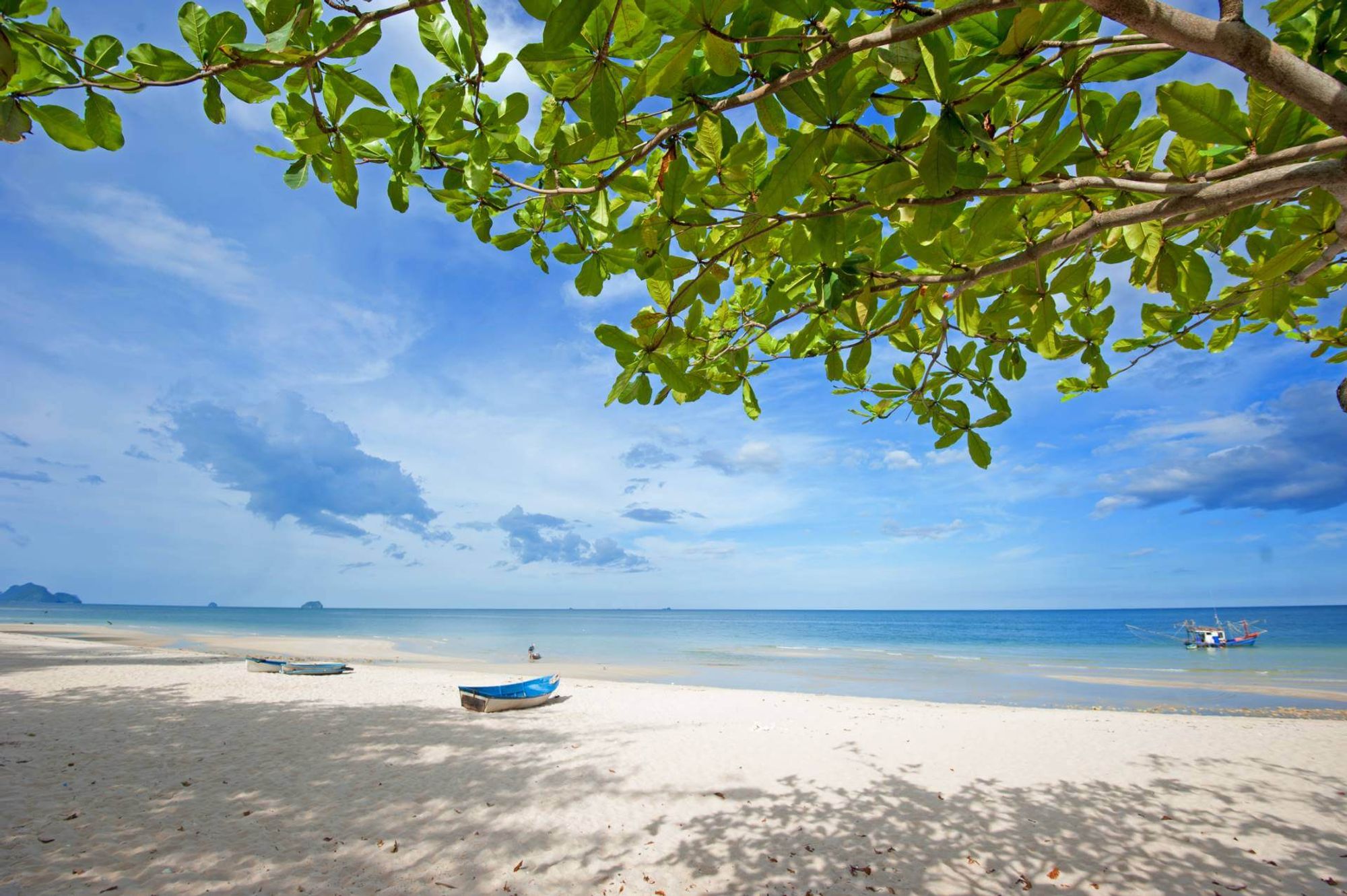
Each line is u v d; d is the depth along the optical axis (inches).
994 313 118.5
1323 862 259.3
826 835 288.5
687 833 289.4
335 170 76.8
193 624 3058.6
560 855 266.4
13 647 1061.1
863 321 116.2
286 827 288.7
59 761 374.3
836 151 72.2
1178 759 416.8
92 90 71.9
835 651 1708.9
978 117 69.7
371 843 273.9
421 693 674.2
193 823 289.7
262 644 1553.9
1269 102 66.5
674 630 3088.1
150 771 361.1
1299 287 123.1
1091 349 135.9
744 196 91.5
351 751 419.8
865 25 63.2
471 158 86.1
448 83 79.0
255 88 69.7
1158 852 269.7
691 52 58.4
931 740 471.2
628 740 466.3
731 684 951.6
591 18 57.7
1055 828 297.0
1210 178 74.3
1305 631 2647.6
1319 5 83.6
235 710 545.3
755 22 59.9
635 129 92.7
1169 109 68.6
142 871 243.1
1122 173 87.1
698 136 83.5
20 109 72.1
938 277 103.0
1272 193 71.6
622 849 272.5
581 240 111.7
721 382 141.3
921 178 69.1
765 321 152.4
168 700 577.0
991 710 631.2
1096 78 66.4
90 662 873.5
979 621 4795.8
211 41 68.0
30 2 67.8
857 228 100.0
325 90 72.2
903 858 264.2
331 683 737.6
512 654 1462.8
